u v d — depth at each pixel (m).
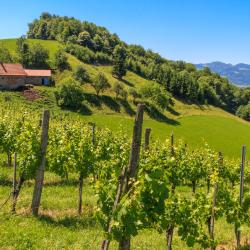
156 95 135.88
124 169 9.62
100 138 30.11
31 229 16.06
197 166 30.41
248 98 199.88
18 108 96.75
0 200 20.53
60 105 117.62
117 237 9.38
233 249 16.92
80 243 15.03
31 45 177.75
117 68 178.38
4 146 30.50
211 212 16.00
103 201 10.97
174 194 14.37
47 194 23.64
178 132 116.38
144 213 9.45
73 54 187.12
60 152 23.86
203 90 178.25
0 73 123.88
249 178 40.31
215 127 128.88
